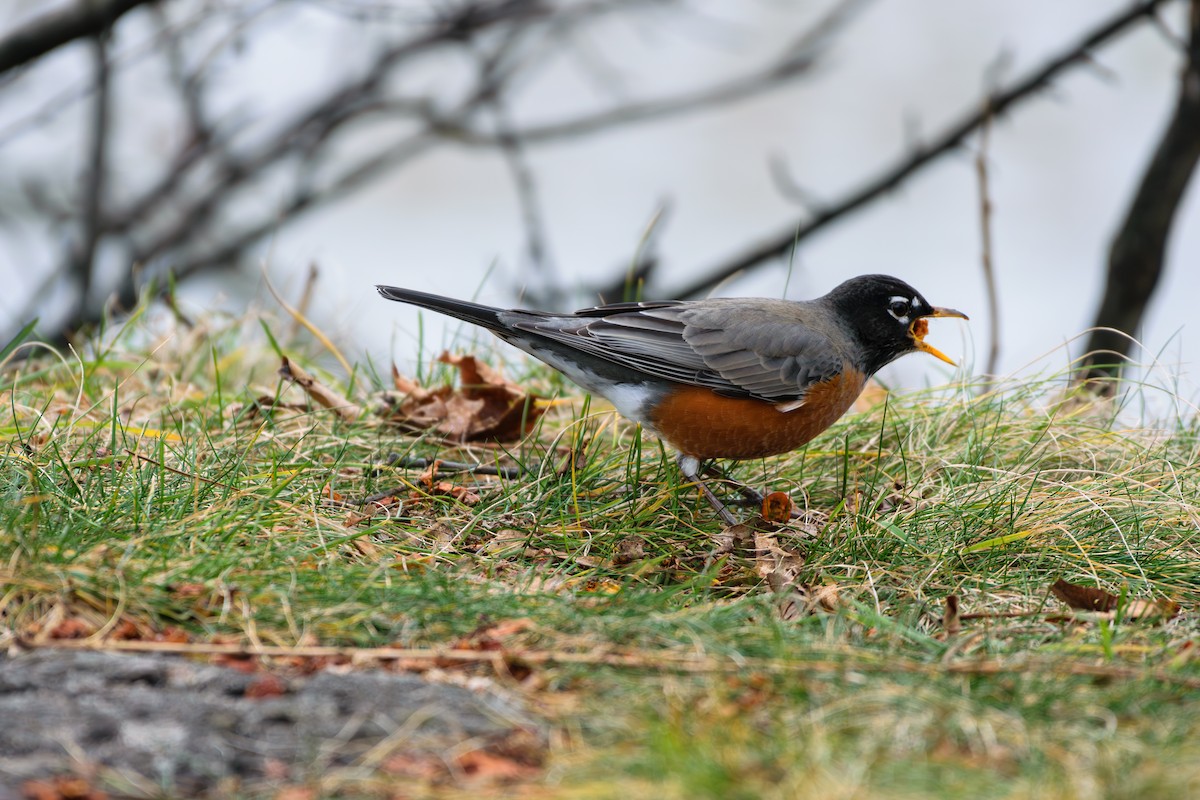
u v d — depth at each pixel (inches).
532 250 733.9
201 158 787.4
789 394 414.0
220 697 245.3
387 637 283.1
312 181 783.1
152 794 214.8
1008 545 363.3
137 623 277.7
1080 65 625.0
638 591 323.3
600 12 759.1
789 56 780.6
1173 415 468.1
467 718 241.1
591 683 259.8
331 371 535.5
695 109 773.9
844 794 206.4
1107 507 385.4
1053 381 471.2
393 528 358.6
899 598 336.2
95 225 696.4
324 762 225.1
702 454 422.0
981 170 591.8
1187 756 225.9
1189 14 579.2
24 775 215.8
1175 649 291.0
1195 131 570.3
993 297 578.9
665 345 412.2
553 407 484.4
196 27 733.9
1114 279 594.9
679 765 214.8
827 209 670.5
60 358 458.9
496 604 295.7
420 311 493.7
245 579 295.7
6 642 266.4
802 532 378.3
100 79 696.4
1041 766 222.7
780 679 256.8
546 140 783.1
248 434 416.2
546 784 216.5
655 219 539.5
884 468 423.2
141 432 397.7
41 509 319.0
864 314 443.8
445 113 776.3
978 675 265.0
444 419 445.7
